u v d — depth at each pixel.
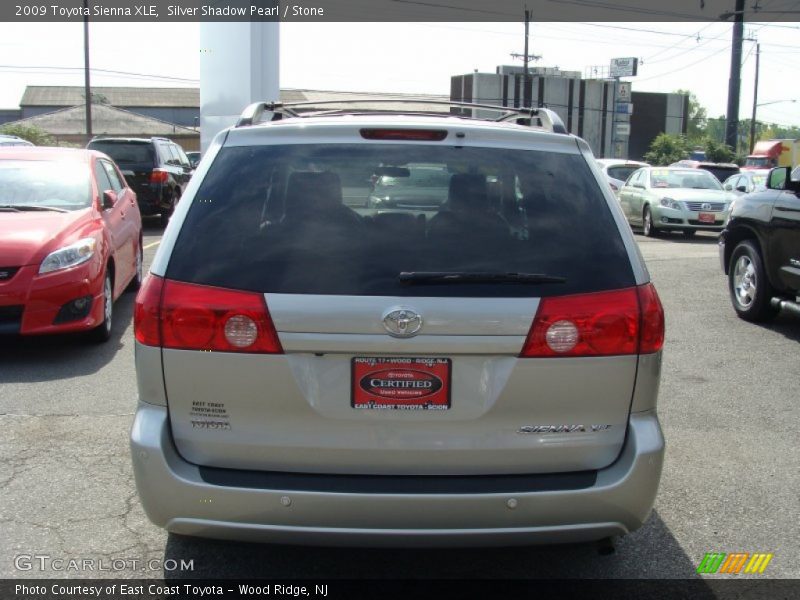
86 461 4.54
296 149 3.13
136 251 9.16
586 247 2.94
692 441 5.03
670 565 3.54
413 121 3.34
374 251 2.86
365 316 2.75
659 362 2.96
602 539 3.09
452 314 2.76
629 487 2.84
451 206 2.99
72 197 7.50
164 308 2.84
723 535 3.82
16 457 4.58
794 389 6.09
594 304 2.84
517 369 2.79
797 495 4.27
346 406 2.80
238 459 2.85
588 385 2.84
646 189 18.31
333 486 2.78
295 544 2.83
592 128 69.00
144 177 16.30
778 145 38.62
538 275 2.83
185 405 2.85
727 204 16.98
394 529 2.77
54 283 6.31
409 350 2.76
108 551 3.57
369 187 3.06
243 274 2.83
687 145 57.78
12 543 3.62
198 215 2.96
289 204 2.97
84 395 5.69
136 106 79.50
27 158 8.01
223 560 3.52
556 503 2.79
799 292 7.29
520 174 3.11
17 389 5.81
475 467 2.85
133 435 2.86
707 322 8.24
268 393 2.80
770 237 7.69
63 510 3.94
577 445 2.88
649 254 13.70
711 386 6.16
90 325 6.60
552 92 67.12
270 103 3.88
